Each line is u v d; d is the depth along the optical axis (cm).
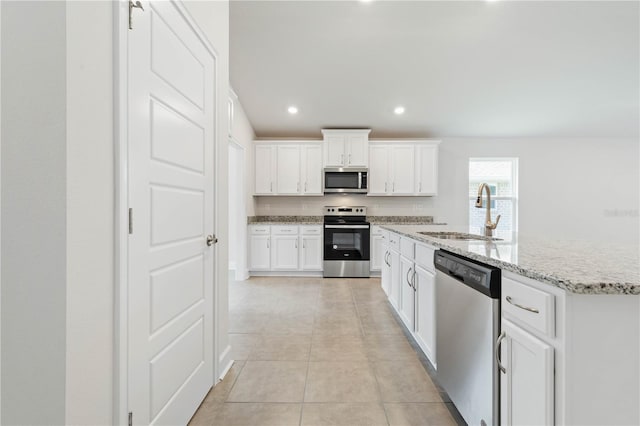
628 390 81
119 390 100
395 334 260
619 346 81
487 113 467
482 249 145
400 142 502
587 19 304
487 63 368
